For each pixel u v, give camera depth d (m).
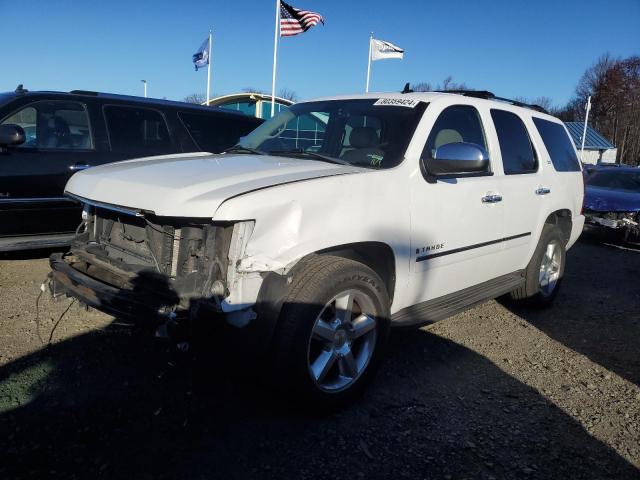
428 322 3.92
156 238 3.15
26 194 5.64
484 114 4.64
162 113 6.74
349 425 3.28
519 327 5.22
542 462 3.01
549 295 5.76
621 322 5.57
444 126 4.19
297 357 3.06
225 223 2.91
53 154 5.83
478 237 4.36
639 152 58.88
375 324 3.48
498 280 5.06
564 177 5.65
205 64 22.77
